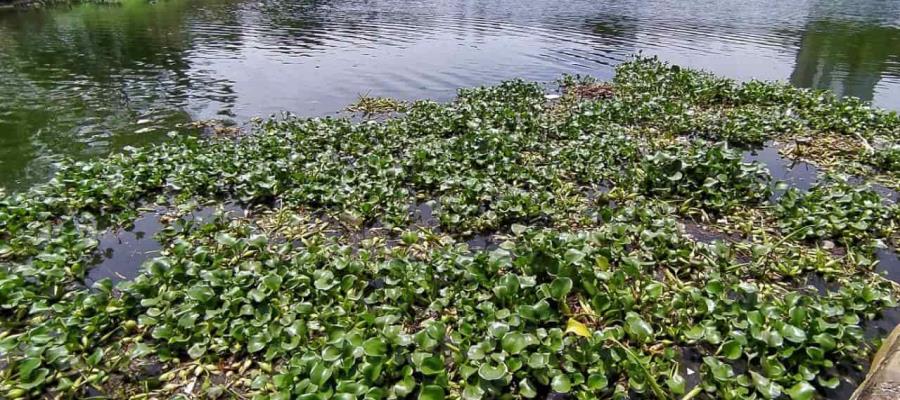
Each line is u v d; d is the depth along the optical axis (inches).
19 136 504.7
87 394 209.9
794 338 211.8
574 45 954.1
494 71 769.6
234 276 259.0
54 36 998.4
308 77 732.0
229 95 649.6
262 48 916.6
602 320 241.0
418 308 252.2
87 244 295.6
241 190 369.1
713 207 348.2
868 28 1152.2
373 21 1228.5
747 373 214.8
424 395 193.5
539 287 246.4
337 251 282.8
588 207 355.6
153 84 690.2
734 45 964.0
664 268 284.7
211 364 221.3
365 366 201.2
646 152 447.5
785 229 322.3
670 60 842.8
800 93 608.4
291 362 211.3
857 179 408.8
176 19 1223.5
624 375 213.0
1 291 245.8
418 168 399.2
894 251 307.0
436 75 746.2
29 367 205.6
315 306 246.7
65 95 636.1
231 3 1534.2
